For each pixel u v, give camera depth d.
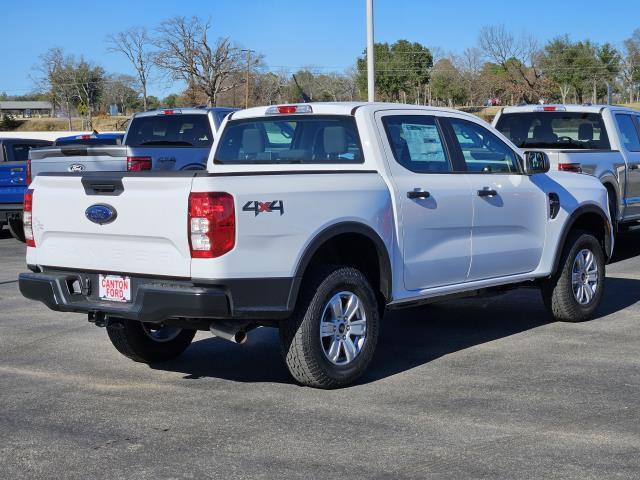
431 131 7.05
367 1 19.98
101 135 20.59
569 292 8.12
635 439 5.02
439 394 5.96
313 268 6.02
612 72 75.12
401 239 6.52
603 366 6.65
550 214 7.89
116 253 5.82
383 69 70.56
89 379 6.50
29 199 6.28
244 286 5.55
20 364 6.98
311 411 5.61
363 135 6.62
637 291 9.95
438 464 4.66
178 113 14.34
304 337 5.88
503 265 7.46
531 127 13.08
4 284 11.05
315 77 70.81
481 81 72.44
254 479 4.50
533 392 5.97
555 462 4.67
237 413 5.61
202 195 5.43
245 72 64.69
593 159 11.81
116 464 4.75
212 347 7.52
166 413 5.64
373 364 6.84
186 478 4.54
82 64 77.00
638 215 12.94
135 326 6.73
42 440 5.15
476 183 7.17
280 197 5.70
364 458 4.77
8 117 83.31
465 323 8.41
